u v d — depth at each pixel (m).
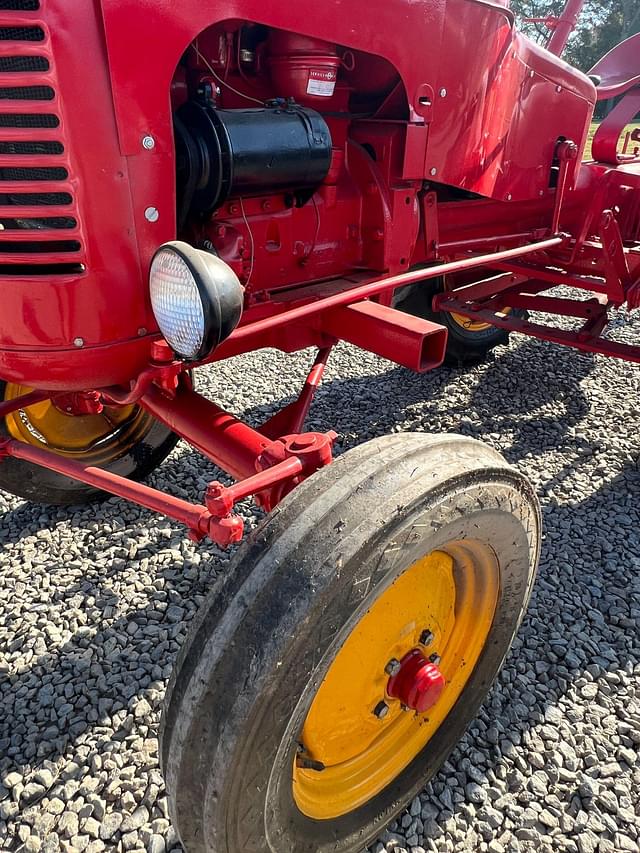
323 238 2.03
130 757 1.84
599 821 1.71
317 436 1.52
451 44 1.99
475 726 1.95
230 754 1.17
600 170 3.37
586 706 2.01
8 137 1.31
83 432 2.72
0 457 1.96
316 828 1.48
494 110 2.31
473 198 2.63
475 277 3.85
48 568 2.49
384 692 1.58
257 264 1.87
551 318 5.12
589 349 3.19
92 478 1.66
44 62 1.27
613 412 3.70
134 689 2.03
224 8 1.44
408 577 1.50
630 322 5.15
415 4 1.84
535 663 2.14
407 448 1.37
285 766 1.29
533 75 2.52
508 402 3.79
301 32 1.61
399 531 1.25
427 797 1.77
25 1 1.24
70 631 2.23
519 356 4.39
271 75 1.76
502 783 1.79
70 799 1.74
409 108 1.96
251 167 1.59
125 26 1.31
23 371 1.54
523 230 3.03
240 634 1.19
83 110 1.32
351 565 1.19
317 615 1.17
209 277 1.24
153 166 1.44
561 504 2.90
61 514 2.78
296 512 1.27
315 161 1.72
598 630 2.28
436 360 1.75
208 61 1.64
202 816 1.25
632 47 3.93
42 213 1.38
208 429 1.74
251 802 1.25
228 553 2.57
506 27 2.19
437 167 2.15
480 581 1.64
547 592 2.42
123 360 1.56
